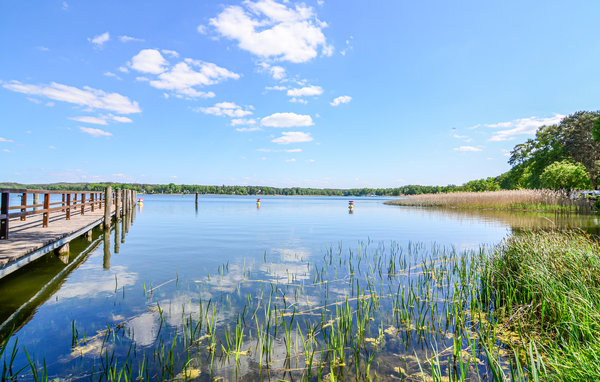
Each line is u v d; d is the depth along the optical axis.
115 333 4.29
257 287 6.48
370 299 5.83
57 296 5.82
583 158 49.47
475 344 4.07
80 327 4.50
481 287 6.24
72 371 3.36
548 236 7.11
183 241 12.64
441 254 10.09
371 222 21.73
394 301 5.74
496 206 36.31
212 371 3.38
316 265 8.53
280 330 4.42
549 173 42.34
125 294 5.95
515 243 7.44
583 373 2.68
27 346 3.95
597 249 5.64
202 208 40.44
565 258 5.49
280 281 6.95
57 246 8.45
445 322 4.76
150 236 14.07
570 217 23.88
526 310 4.70
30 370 3.40
